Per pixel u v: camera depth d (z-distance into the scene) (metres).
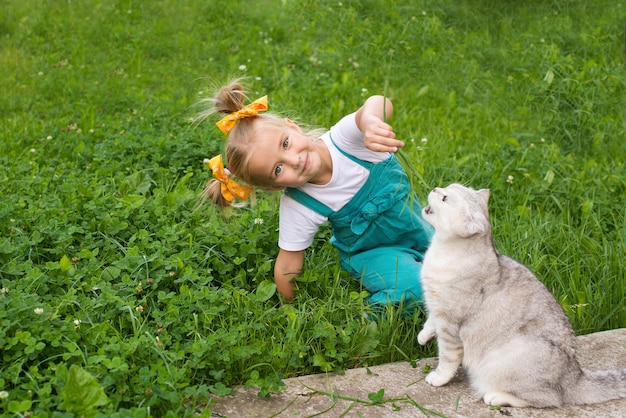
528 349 3.19
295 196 4.06
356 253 4.38
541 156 6.16
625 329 3.99
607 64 7.98
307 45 8.32
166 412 3.05
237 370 3.46
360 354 3.70
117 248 4.41
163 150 5.83
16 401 2.88
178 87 7.76
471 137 6.69
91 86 7.70
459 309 3.33
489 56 8.32
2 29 9.02
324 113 6.94
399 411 3.22
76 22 9.20
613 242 4.88
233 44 8.74
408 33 8.58
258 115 3.95
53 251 4.21
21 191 5.05
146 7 9.60
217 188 4.19
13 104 7.28
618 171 6.07
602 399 3.26
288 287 4.15
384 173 4.15
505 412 3.21
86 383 2.87
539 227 4.93
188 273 3.97
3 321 3.26
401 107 7.22
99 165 5.71
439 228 3.37
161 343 3.35
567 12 9.16
